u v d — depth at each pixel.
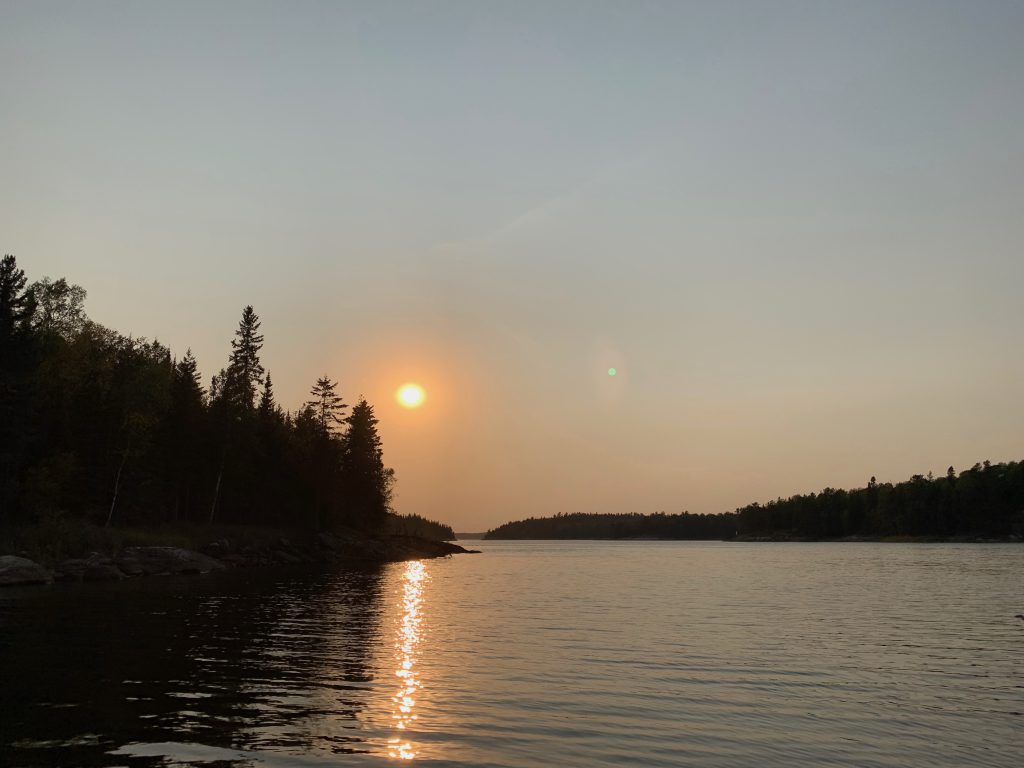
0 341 54.19
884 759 12.71
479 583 60.91
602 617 34.62
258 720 14.05
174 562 58.34
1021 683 19.44
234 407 87.62
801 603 43.12
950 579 66.69
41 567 44.97
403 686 17.61
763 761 12.47
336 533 107.19
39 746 12.13
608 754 12.62
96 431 64.19
